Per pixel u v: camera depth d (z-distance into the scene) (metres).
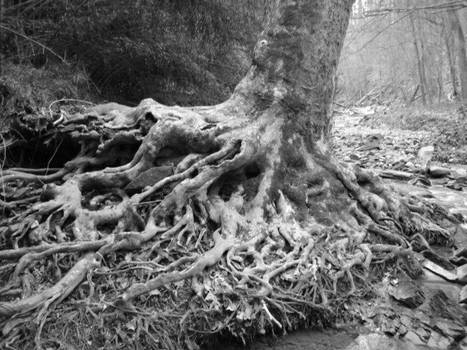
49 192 2.44
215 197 2.58
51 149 2.99
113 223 2.40
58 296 1.91
